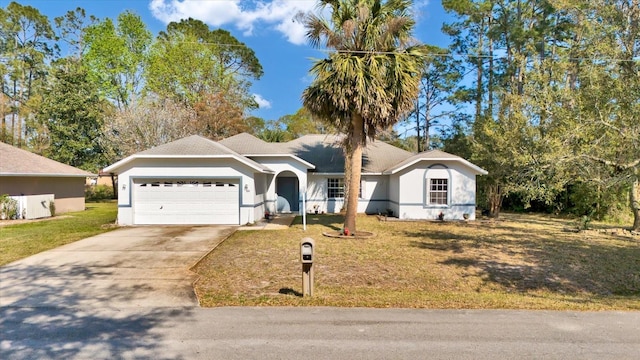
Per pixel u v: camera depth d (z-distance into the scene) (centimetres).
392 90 1193
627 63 1077
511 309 543
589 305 573
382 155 2277
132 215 1514
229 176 1529
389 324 478
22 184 1805
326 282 723
